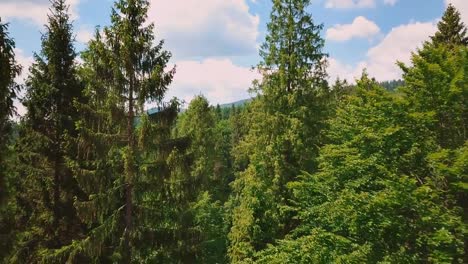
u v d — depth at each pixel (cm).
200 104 4319
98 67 1614
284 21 2152
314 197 1931
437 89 1532
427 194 1420
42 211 1784
